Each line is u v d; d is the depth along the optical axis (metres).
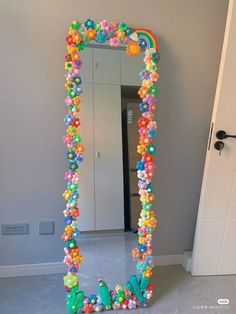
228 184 1.74
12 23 1.50
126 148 1.60
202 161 1.87
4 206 1.64
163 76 1.71
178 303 1.51
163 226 1.88
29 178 1.64
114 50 1.54
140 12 1.61
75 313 1.41
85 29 1.42
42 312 1.39
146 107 1.50
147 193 1.51
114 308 1.45
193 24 1.70
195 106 1.79
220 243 1.79
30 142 1.61
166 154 1.81
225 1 1.71
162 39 1.67
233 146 1.70
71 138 1.44
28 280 1.66
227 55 1.58
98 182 1.58
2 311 1.39
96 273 1.57
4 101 1.55
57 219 1.71
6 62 1.52
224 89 1.62
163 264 1.92
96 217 1.60
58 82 1.59
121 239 1.62
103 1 1.56
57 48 1.56
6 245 1.67
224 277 1.80
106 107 1.56
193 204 1.91
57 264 1.74
